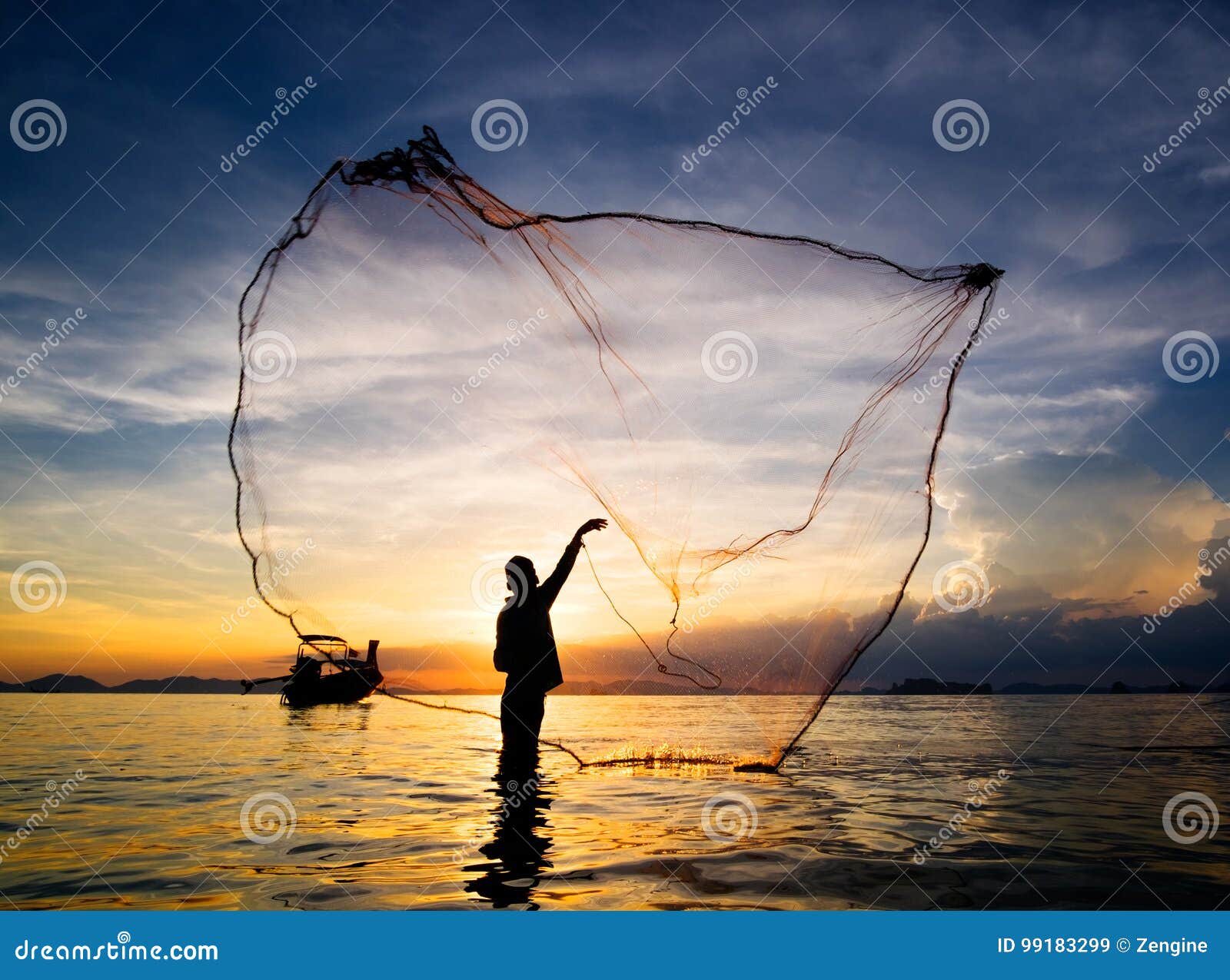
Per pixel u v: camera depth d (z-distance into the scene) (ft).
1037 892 11.68
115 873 12.57
